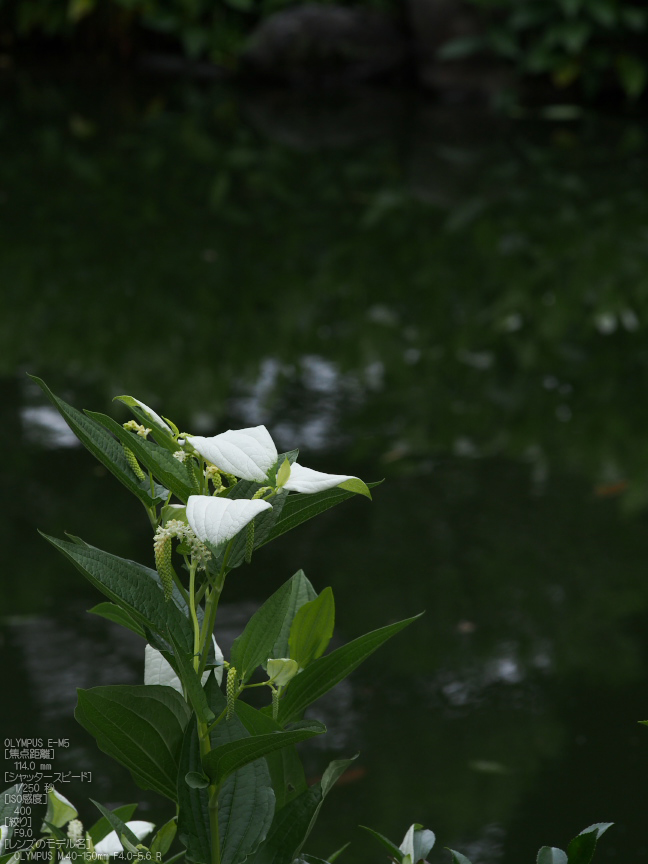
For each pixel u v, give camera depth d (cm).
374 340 587
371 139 1081
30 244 750
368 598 346
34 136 1075
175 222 810
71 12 1447
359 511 408
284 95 1309
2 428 470
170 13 1455
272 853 137
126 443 125
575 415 495
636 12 1209
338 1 1445
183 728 133
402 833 244
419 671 312
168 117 1173
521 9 1223
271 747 125
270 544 383
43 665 306
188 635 128
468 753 274
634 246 746
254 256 732
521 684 304
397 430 475
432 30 1296
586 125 1145
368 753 275
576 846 136
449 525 397
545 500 416
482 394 517
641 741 279
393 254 739
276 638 133
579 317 623
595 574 363
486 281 685
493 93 1273
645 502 412
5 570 360
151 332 591
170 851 237
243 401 501
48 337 579
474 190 893
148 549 370
